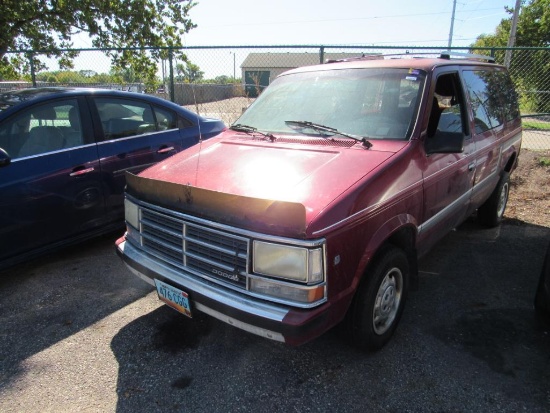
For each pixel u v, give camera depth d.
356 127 3.11
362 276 2.53
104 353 2.86
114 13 9.24
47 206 3.81
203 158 3.04
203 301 2.41
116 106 4.56
